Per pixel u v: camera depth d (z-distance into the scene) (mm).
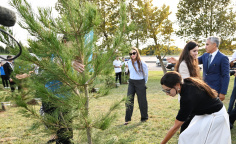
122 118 4723
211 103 2012
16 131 3873
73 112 1865
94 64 1867
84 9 1743
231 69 4297
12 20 891
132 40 2016
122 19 1899
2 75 6586
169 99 6891
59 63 1688
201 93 1950
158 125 4141
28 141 3277
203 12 15047
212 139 1987
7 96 1717
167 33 16156
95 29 1892
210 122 1994
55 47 1565
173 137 3520
